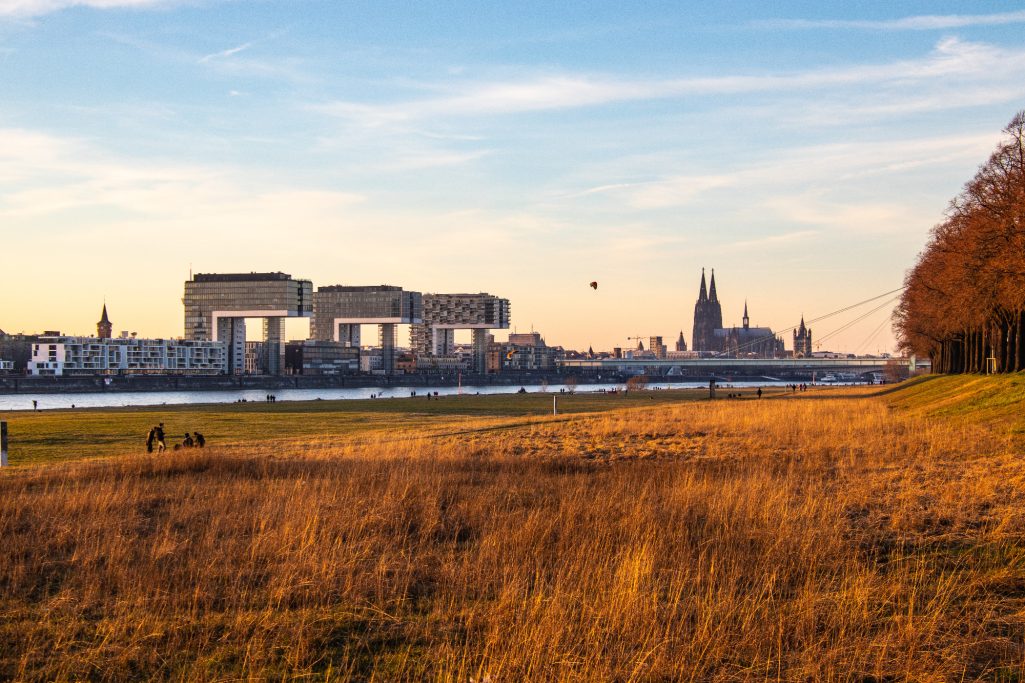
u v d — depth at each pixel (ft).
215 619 43.27
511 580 48.26
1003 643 38.06
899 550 54.80
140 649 39.29
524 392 584.40
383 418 259.19
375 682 35.47
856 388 589.32
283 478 94.17
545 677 35.60
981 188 214.28
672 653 37.73
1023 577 47.19
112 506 73.87
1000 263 191.11
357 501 72.13
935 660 36.60
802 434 146.92
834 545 55.16
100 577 50.72
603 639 39.29
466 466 106.73
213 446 149.48
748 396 440.04
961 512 65.31
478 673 35.88
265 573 51.85
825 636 39.37
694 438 150.92
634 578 45.75
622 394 510.99
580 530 59.77
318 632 41.04
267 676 36.17
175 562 54.39
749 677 35.68
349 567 51.90
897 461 102.17
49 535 62.13
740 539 57.62
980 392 189.16
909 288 363.76
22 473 104.01
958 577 47.39
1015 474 83.76
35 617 43.96
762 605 43.80
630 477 91.30
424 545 59.82
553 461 112.78
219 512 70.38
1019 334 231.71
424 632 41.27
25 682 35.83
